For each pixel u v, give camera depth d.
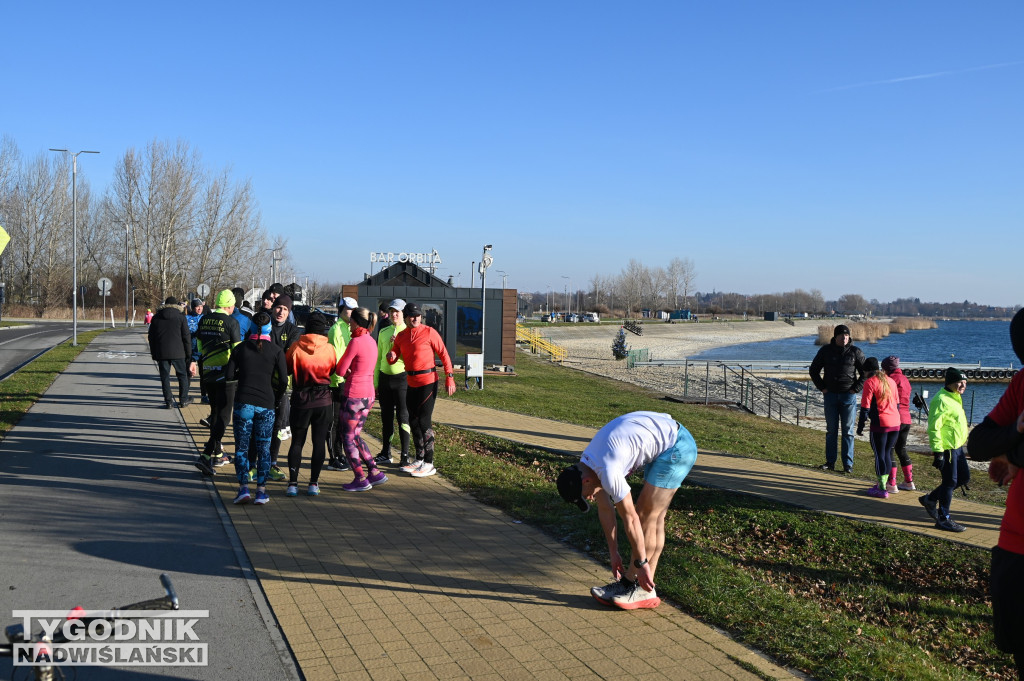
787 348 86.69
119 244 56.34
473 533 6.47
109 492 7.30
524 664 4.01
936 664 4.55
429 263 34.16
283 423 9.97
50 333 40.25
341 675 3.81
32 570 5.13
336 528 6.46
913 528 7.57
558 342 72.00
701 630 4.56
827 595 5.90
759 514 7.81
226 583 5.06
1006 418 3.25
